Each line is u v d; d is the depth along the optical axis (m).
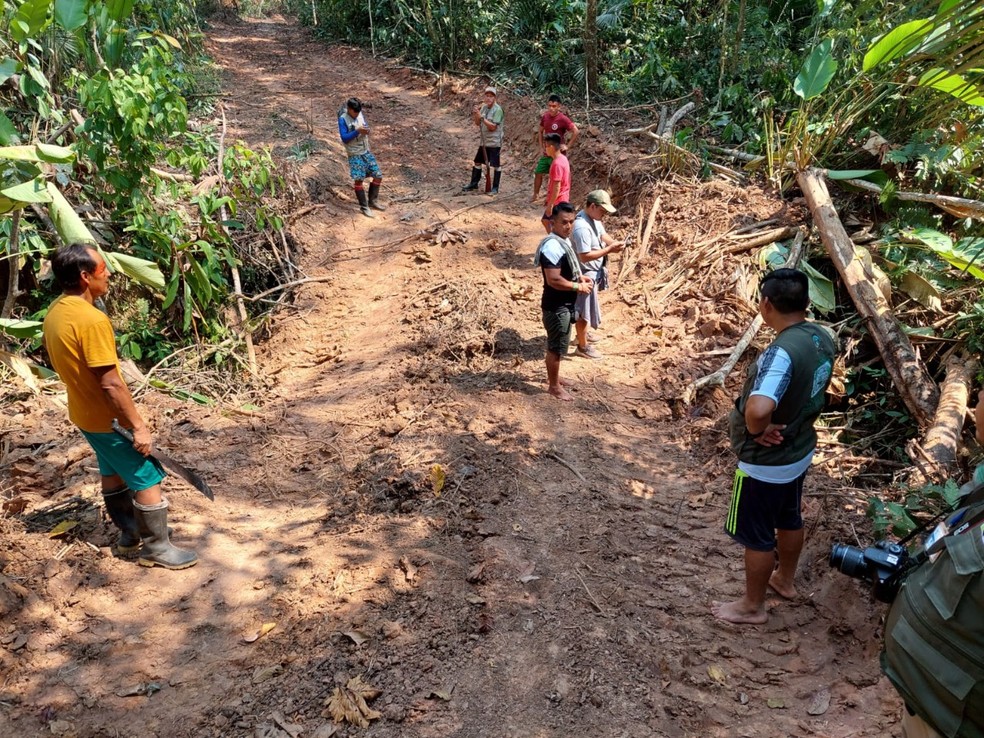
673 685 3.40
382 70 18.36
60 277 3.54
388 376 6.44
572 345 6.93
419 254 9.16
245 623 3.71
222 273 8.66
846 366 6.10
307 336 7.95
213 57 18.58
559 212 5.41
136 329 7.71
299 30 25.31
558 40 15.12
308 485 4.98
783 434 3.36
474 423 5.52
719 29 12.84
